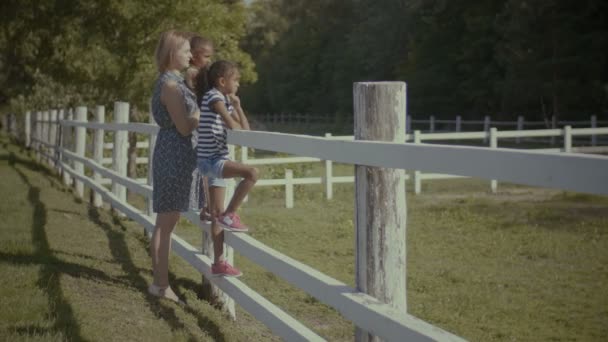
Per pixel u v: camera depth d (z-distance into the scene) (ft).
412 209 41.50
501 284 22.86
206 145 16.05
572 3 120.37
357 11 223.71
